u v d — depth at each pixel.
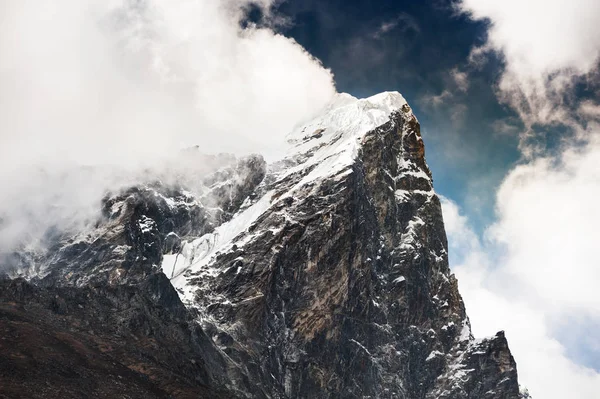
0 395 146.12
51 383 157.88
